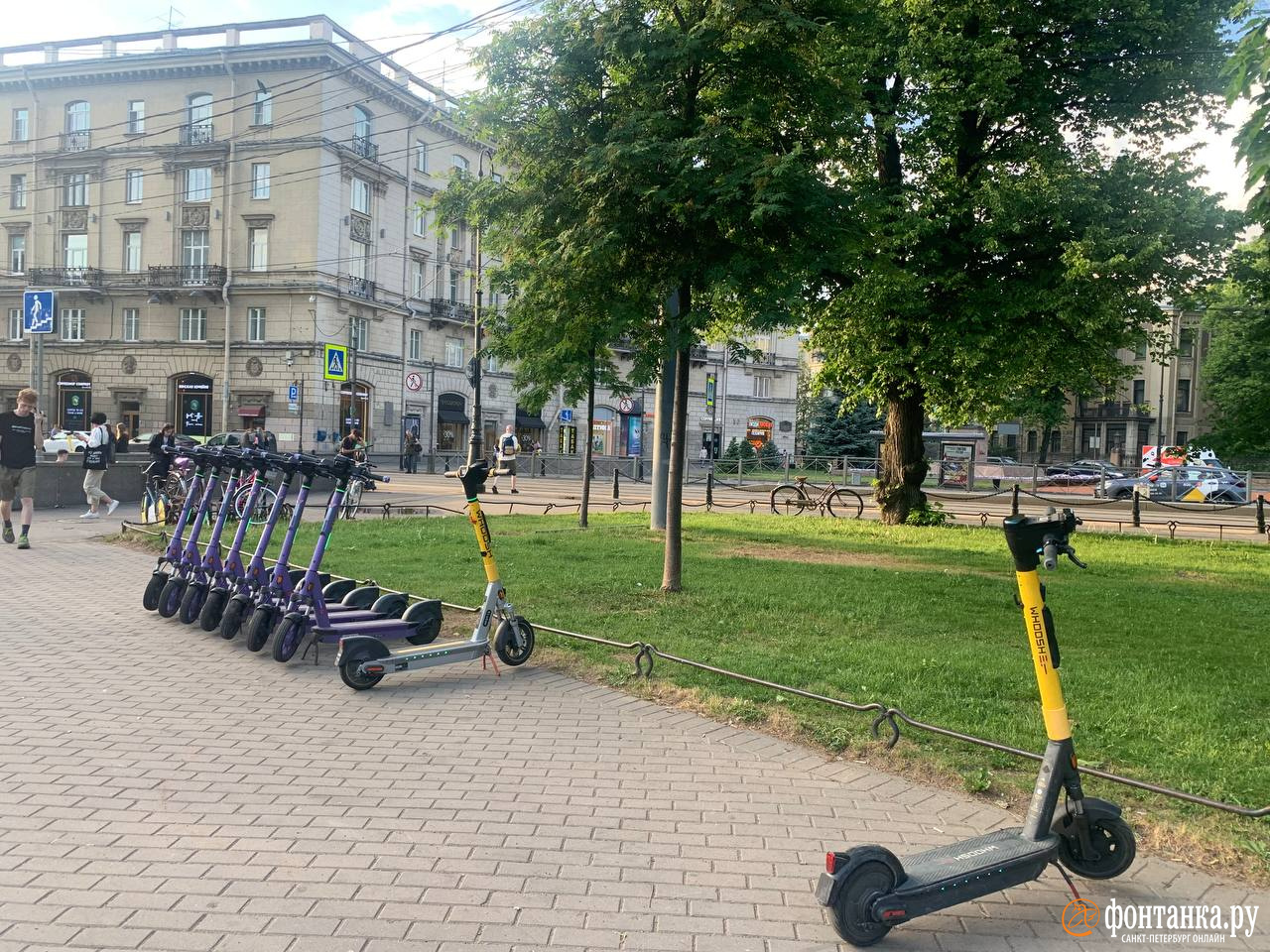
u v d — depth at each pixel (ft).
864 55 29.99
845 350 58.44
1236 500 95.40
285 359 139.74
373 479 21.54
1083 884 11.80
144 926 10.00
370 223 149.48
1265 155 18.89
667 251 27.48
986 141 55.06
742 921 10.55
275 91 138.92
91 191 149.48
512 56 26.81
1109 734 17.02
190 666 21.13
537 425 187.73
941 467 112.88
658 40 25.04
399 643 23.43
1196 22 48.91
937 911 10.68
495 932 10.11
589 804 13.79
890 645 23.70
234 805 13.42
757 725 17.69
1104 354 54.65
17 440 38.58
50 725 16.79
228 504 25.21
